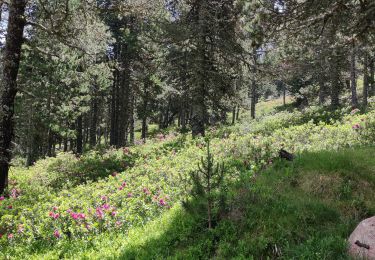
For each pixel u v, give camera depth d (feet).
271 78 61.67
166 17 62.28
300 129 49.49
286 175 28.14
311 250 17.71
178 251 20.81
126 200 31.63
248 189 25.49
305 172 28.02
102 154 68.85
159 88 105.19
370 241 16.49
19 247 25.43
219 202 22.56
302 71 57.41
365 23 24.08
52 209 30.09
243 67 62.54
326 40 26.71
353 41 25.93
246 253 19.06
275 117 87.04
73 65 78.18
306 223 20.98
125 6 46.57
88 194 37.22
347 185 25.73
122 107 110.42
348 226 20.22
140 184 36.52
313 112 73.51
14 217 29.22
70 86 90.02
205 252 20.33
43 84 80.07
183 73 67.00
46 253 24.72
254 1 24.52
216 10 57.98
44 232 26.68
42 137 89.30
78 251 24.43
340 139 38.52
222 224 21.88
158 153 56.70
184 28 60.70
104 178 48.08
